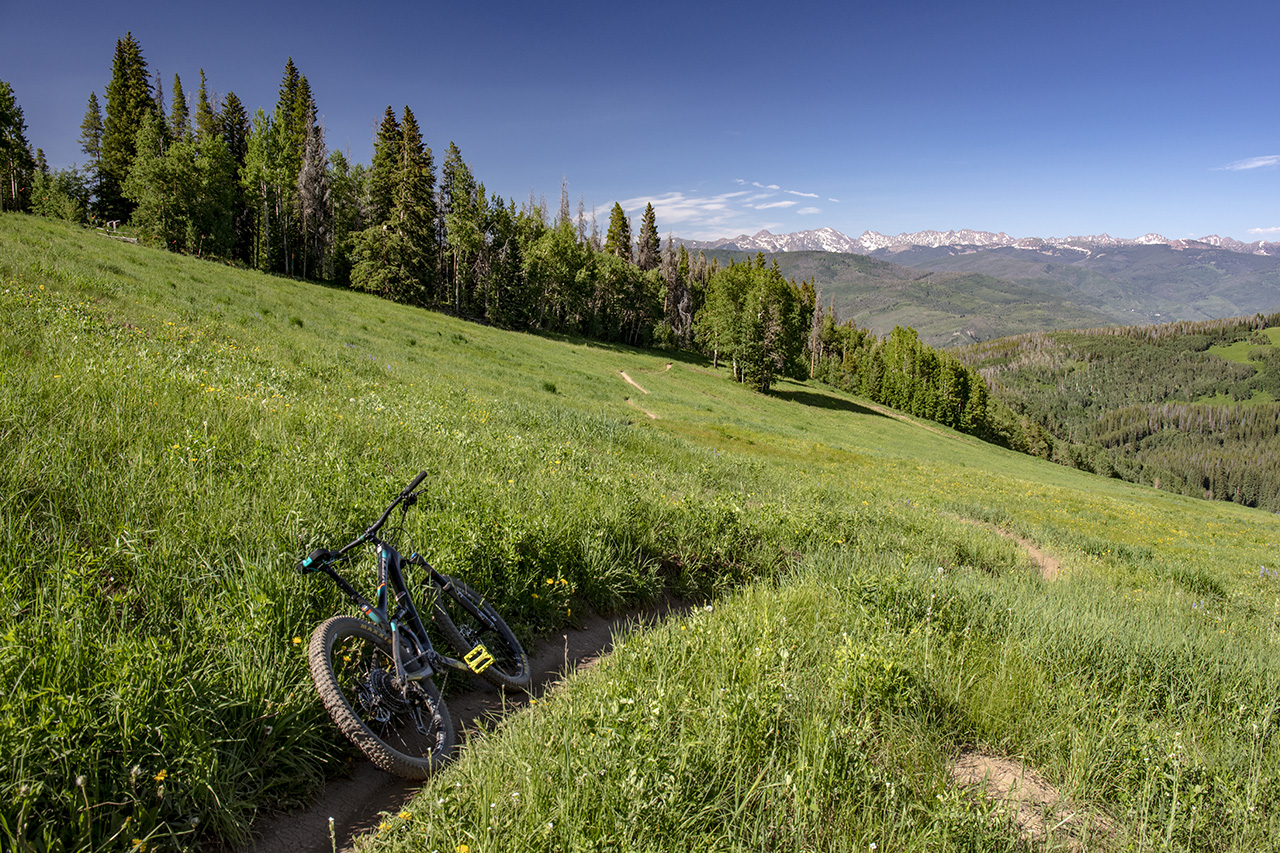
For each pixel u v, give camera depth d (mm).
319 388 12281
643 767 2596
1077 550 14758
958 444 71000
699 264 120312
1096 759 3326
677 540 7141
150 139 52219
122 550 3582
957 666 4285
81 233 34750
